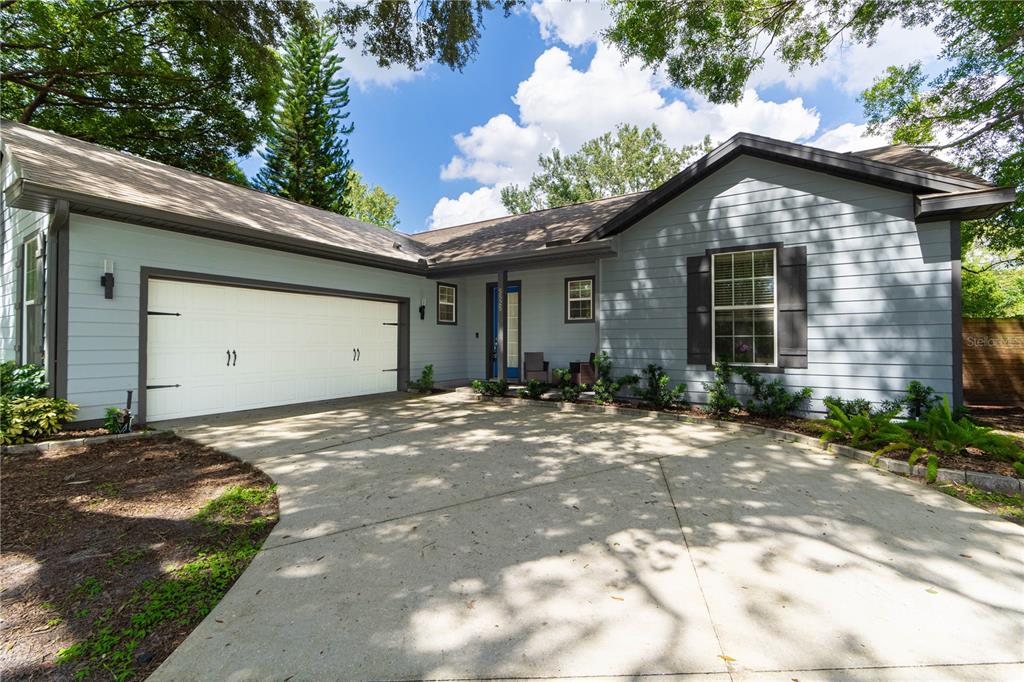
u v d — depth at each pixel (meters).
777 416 6.56
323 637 2.00
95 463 4.71
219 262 7.18
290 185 21.92
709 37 8.54
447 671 1.79
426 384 10.13
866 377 6.25
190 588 2.40
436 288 11.40
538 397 8.68
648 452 5.12
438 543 2.92
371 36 7.71
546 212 12.84
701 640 1.96
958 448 4.45
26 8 12.64
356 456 4.98
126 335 6.16
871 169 6.00
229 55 13.69
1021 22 9.25
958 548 2.82
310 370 8.64
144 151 16.77
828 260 6.53
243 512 3.44
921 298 5.95
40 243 6.04
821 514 3.36
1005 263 12.80
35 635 2.02
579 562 2.66
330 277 8.84
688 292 7.67
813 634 2.00
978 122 10.84
